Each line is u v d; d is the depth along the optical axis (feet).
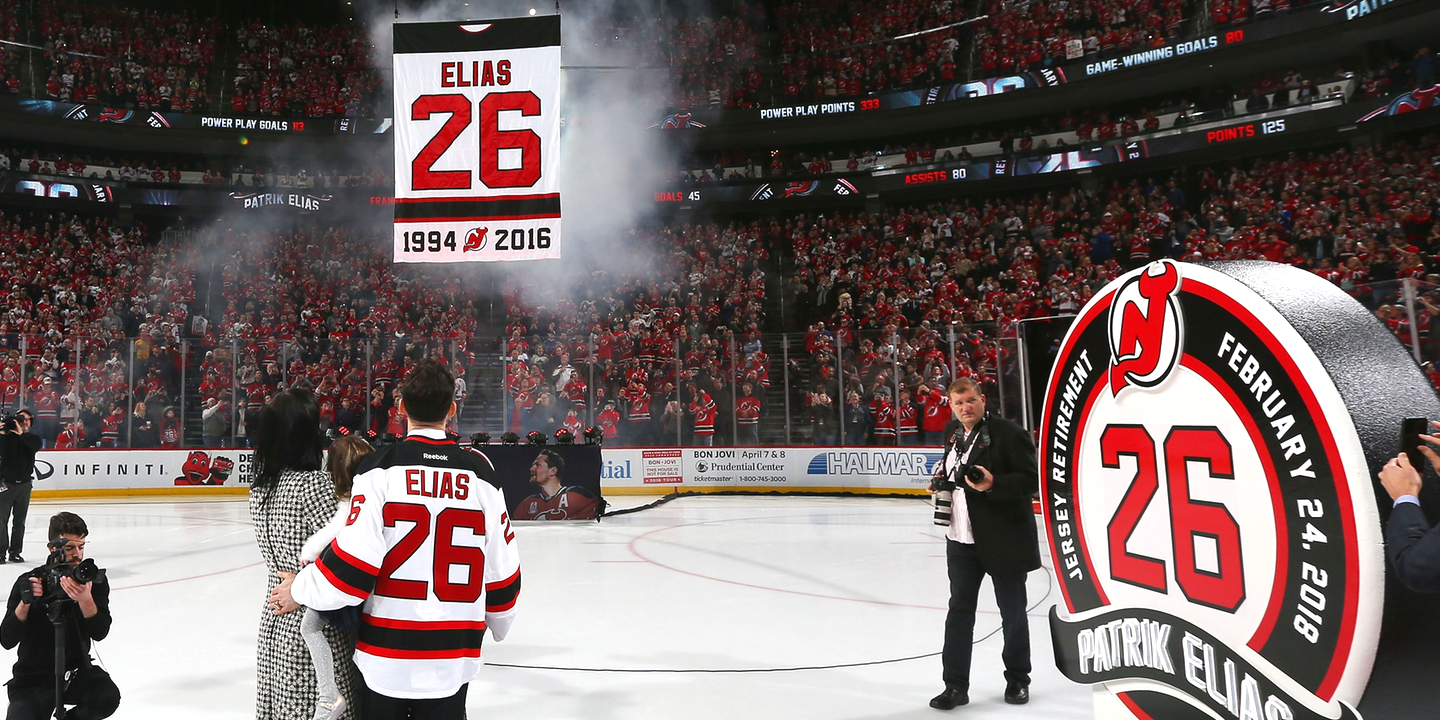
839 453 54.90
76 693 11.20
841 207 88.33
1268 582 4.74
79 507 50.62
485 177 29.45
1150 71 73.51
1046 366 35.86
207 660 17.65
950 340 52.26
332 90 91.71
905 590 24.91
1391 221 56.59
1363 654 4.27
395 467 8.38
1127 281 5.67
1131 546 5.66
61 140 84.28
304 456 9.88
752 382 57.47
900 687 15.76
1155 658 5.47
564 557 31.22
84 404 57.16
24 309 71.31
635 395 57.88
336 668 9.11
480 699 15.24
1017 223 74.38
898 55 88.22
